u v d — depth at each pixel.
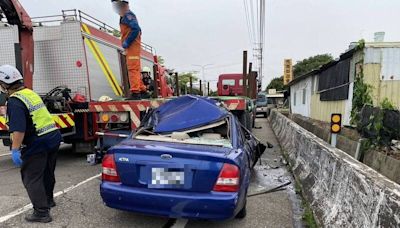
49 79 8.18
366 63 10.77
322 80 16.86
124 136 6.96
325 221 3.87
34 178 4.05
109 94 9.14
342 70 13.02
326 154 4.74
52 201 4.64
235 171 3.51
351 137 9.84
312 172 5.46
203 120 4.55
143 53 11.45
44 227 3.96
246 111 7.43
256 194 5.67
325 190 4.40
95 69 8.46
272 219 4.47
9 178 6.31
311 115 19.91
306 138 6.53
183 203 3.44
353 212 3.25
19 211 4.46
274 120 19.58
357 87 10.97
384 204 2.64
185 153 3.51
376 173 3.26
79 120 8.02
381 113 7.37
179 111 4.73
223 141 4.23
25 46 7.10
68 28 7.98
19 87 4.00
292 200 5.36
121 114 7.01
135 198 3.55
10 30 7.94
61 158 8.36
